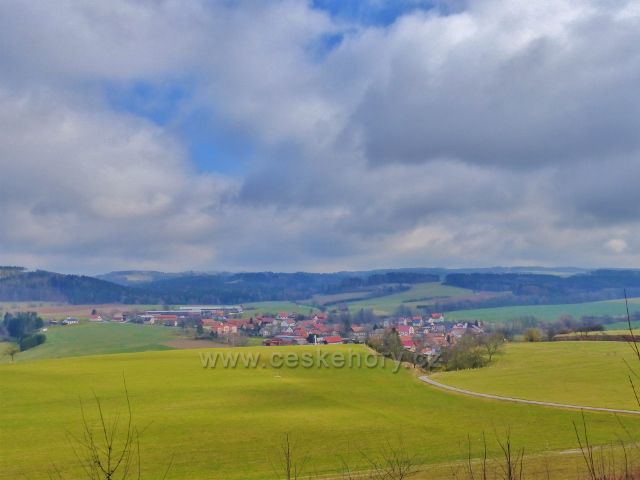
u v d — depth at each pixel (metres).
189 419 67.00
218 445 53.88
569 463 36.81
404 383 103.00
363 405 79.62
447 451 50.53
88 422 64.75
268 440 56.09
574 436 56.41
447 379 107.81
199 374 107.12
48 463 46.69
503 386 96.19
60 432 59.34
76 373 106.69
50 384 93.81
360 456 49.31
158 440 55.91
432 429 62.25
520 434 58.69
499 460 41.00
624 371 102.88
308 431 60.56
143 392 87.25
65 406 75.62
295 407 77.19
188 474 43.75
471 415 71.50
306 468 45.22
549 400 81.31
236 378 103.19
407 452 50.44
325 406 78.38
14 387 90.69
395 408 77.19
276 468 45.47
